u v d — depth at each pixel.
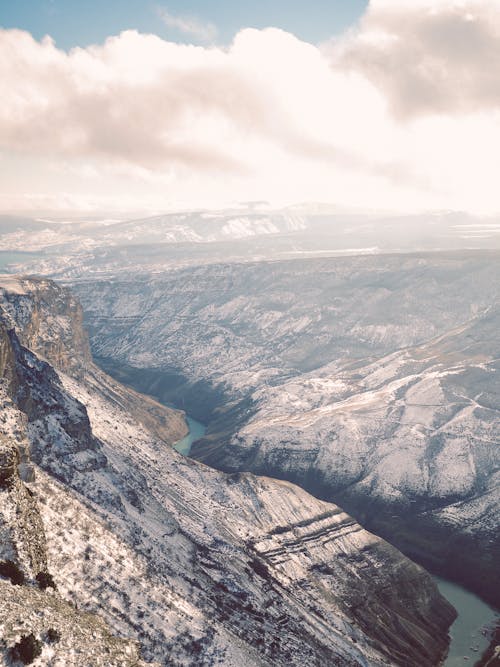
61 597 50.41
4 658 37.09
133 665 43.84
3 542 49.84
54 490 86.69
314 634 103.44
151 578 82.50
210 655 74.31
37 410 103.62
